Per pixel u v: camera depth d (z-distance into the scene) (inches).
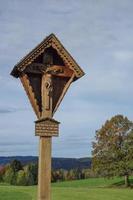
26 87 548.1
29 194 2103.8
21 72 544.1
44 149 534.6
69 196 2249.0
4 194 2057.1
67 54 559.2
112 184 4200.3
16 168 4340.6
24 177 4217.5
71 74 565.3
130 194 2475.4
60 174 4985.2
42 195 529.7
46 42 549.6
